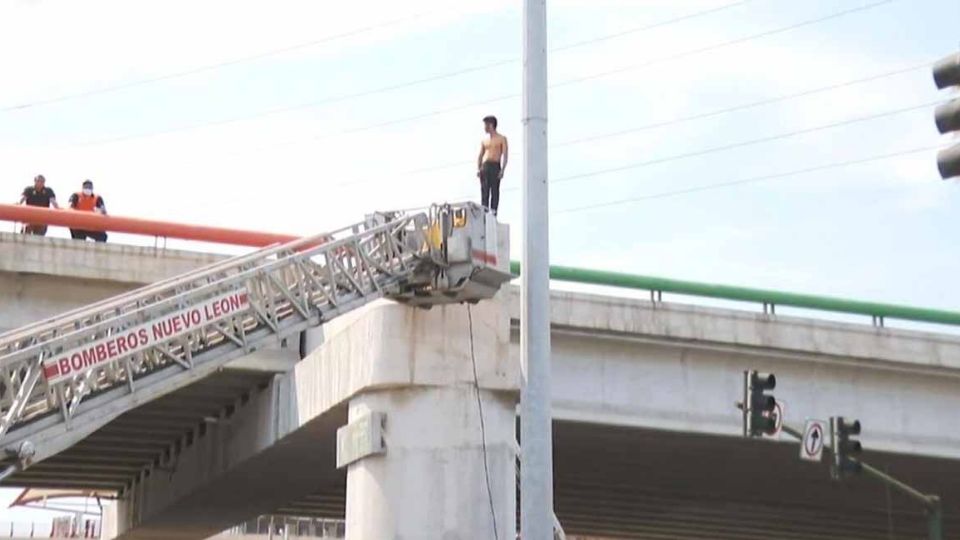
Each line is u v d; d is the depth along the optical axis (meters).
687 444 33.31
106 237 30.27
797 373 33.03
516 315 29.94
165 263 28.56
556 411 30.45
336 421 27.38
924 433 33.84
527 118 17.14
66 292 28.09
